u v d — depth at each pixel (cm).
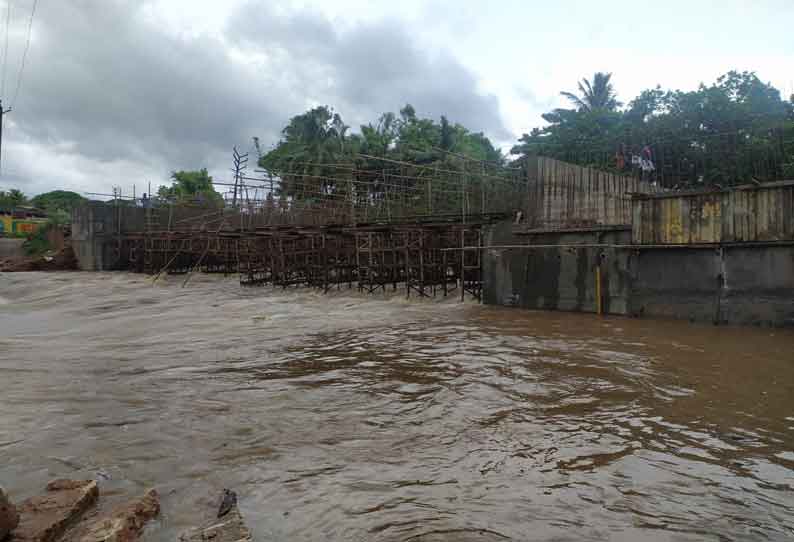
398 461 566
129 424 691
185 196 4931
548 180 1850
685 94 2908
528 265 1800
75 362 1086
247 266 3556
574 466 548
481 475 528
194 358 1121
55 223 5028
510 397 795
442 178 3306
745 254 1403
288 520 442
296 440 631
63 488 481
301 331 1484
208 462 568
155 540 411
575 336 1288
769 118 2561
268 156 4688
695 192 1472
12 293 3039
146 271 3900
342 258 3116
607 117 3453
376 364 1034
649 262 1555
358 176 4184
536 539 409
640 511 453
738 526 429
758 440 614
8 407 764
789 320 1342
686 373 920
